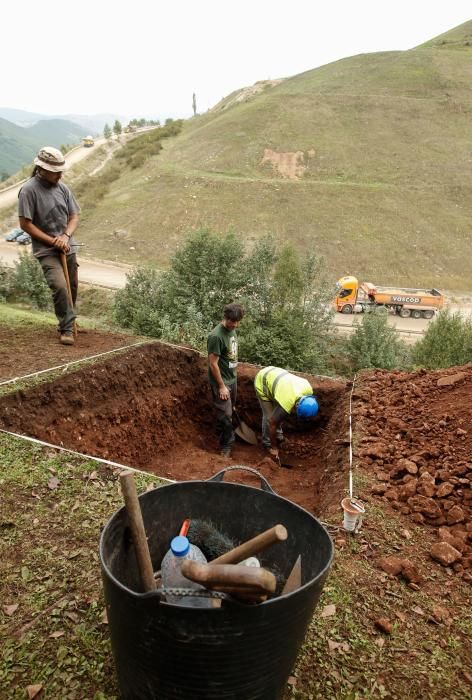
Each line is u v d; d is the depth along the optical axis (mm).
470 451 4312
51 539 3111
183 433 6723
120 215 43500
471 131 58969
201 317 14906
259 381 6121
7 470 3771
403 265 36656
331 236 39594
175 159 57844
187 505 2320
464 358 19125
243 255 16984
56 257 6141
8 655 2320
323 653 2457
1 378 5105
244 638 1646
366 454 4520
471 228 41625
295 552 2219
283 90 81562
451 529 3568
